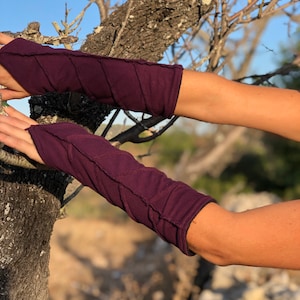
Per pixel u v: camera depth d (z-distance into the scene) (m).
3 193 1.53
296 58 2.12
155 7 1.61
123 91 1.12
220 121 1.12
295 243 0.95
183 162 5.15
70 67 1.15
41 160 1.12
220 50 2.06
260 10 1.93
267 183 9.42
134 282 7.44
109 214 11.61
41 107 1.55
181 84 1.09
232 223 0.97
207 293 5.54
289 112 1.10
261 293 5.44
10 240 1.55
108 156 1.05
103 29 1.63
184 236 0.96
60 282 8.07
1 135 1.12
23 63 1.17
